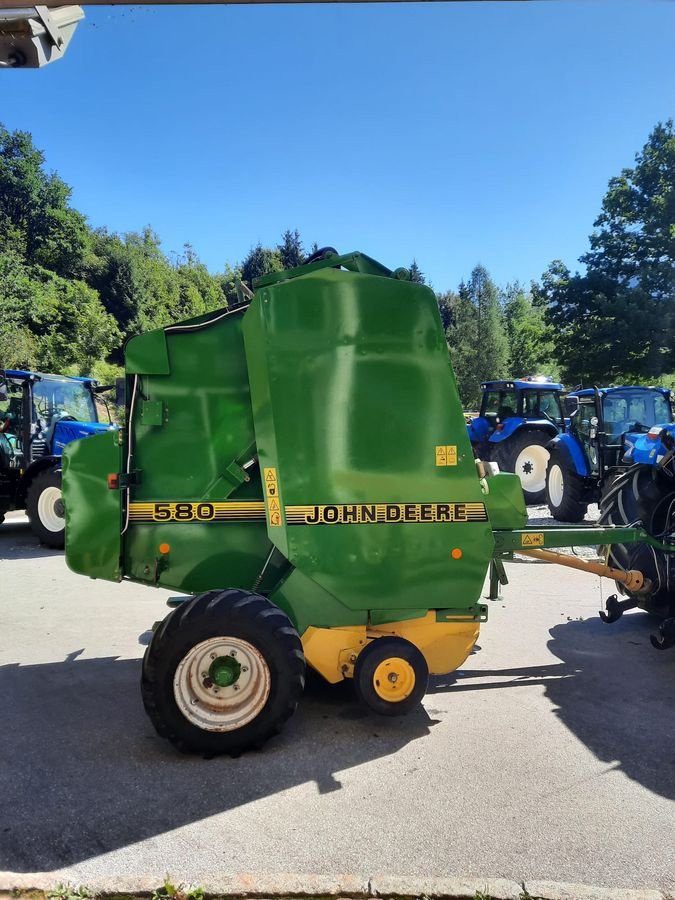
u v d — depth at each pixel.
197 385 3.67
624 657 4.64
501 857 2.38
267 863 2.35
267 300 3.39
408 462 3.46
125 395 3.68
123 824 2.59
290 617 3.47
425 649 3.58
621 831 2.55
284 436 3.40
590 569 4.50
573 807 2.72
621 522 5.35
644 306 24.62
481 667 4.44
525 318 57.09
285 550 3.41
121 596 6.29
